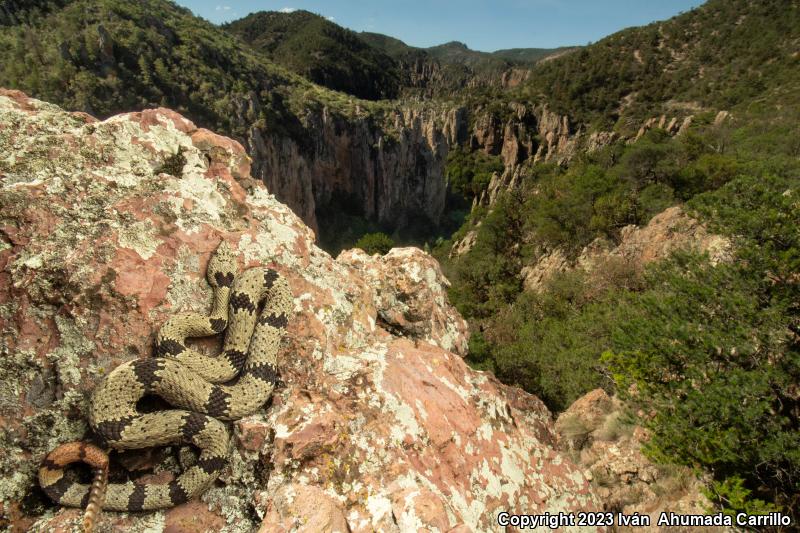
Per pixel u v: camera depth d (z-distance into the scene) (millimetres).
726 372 8391
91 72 61812
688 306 9852
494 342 22531
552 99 153875
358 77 186625
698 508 6977
